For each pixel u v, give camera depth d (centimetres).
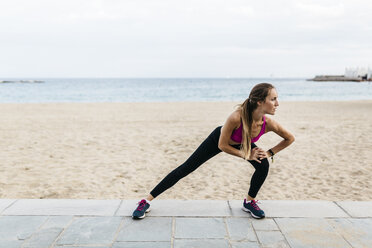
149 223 277
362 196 399
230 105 2034
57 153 648
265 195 405
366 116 1309
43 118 1266
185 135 858
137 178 482
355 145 708
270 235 256
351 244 242
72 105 2003
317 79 16050
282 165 550
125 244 242
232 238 252
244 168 535
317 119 1210
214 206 313
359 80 13150
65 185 447
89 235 255
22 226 270
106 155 631
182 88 6906
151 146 716
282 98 3384
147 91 5419
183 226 272
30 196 403
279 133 264
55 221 279
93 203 319
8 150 675
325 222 279
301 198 394
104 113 1481
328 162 567
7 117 1301
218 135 261
